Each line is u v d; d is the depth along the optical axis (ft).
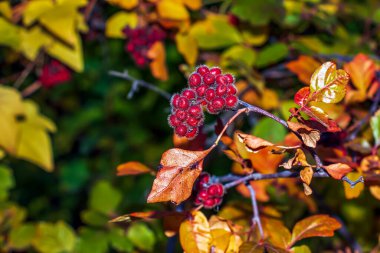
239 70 2.16
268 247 1.53
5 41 2.10
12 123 2.15
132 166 1.71
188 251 1.54
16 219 2.40
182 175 1.44
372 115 1.84
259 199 1.87
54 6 2.07
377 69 2.09
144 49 2.18
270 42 2.31
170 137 3.95
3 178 2.47
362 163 1.72
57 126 4.01
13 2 2.28
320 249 2.64
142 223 2.07
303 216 2.43
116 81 3.70
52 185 4.27
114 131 4.00
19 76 2.68
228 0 2.24
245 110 1.43
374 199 2.36
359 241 2.45
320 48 2.23
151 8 2.15
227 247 1.56
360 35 2.53
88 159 4.11
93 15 2.38
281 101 2.22
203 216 1.57
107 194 2.13
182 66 2.15
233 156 1.64
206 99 1.41
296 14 2.18
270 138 2.09
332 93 1.45
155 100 3.62
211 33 2.17
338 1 2.43
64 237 2.25
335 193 2.37
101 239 2.03
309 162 1.69
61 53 2.14
